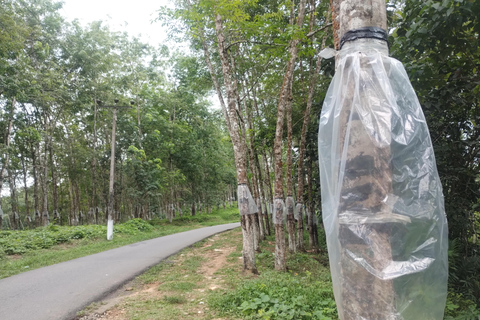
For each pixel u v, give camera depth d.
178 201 31.27
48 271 7.86
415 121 1.59
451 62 5.73
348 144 1.55
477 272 6.05
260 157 21.98
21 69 14.05
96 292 5.89
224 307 4.84
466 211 6.39
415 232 1.46
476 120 6.36
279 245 7.60
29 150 23.16
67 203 35.38
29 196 35.66
